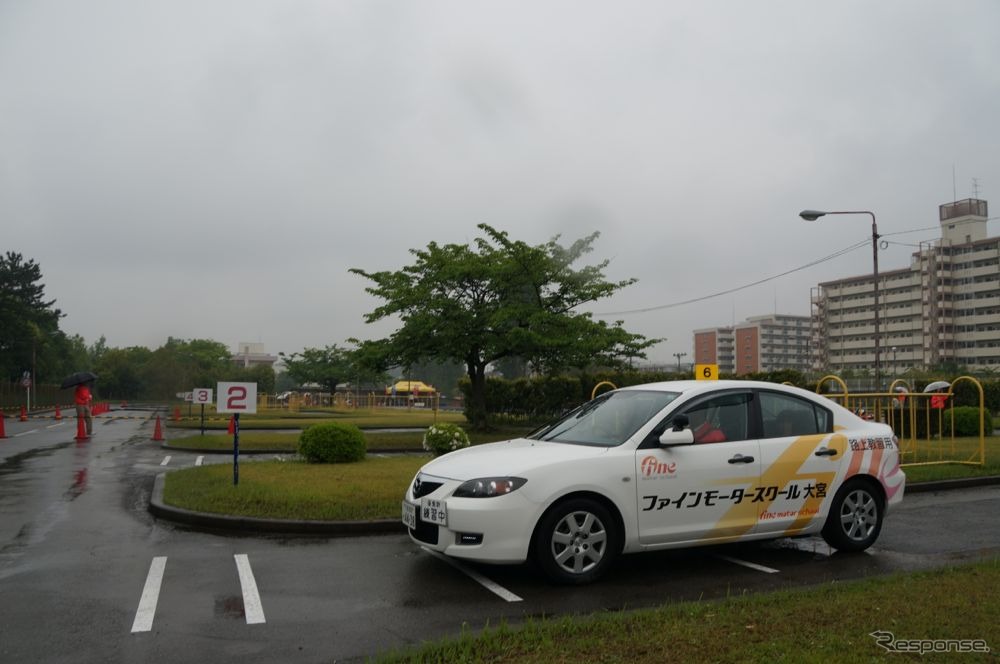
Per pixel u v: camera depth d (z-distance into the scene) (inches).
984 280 4183.1
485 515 234.7
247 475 464.4
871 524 294.5
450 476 250.2
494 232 925.2
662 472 255.0
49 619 211.5
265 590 241.4
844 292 4891.7
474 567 270.4
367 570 266.7
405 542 314.3
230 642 193.6
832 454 285.1
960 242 4333.2
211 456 698.8
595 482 245.1
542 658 169.2
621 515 248.4
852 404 562.9
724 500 263.6
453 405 2883.9
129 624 207.5
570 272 946.7
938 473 486.9
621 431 267.7
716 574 260.4
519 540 236.4
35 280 3216.0
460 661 167.5
